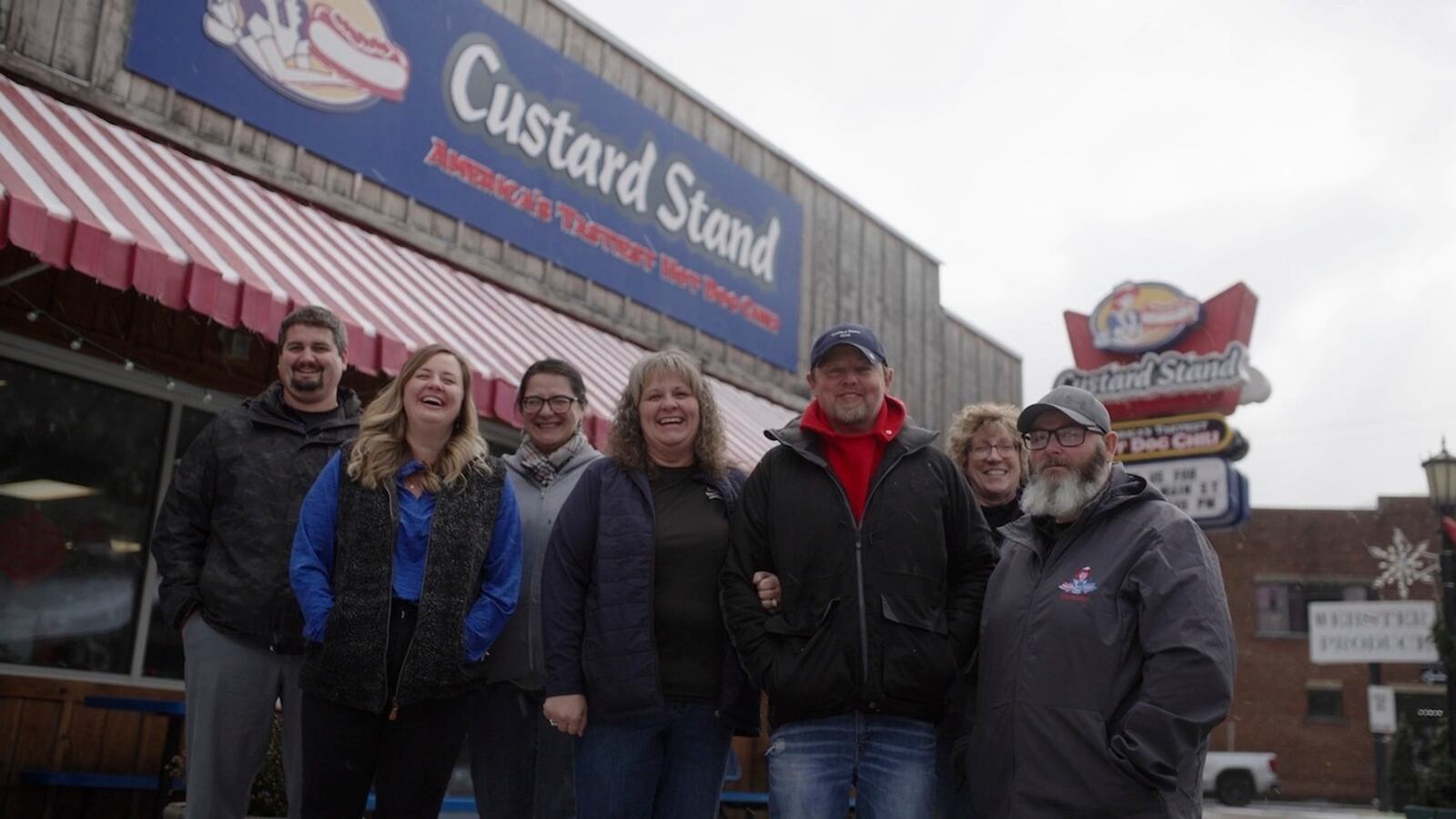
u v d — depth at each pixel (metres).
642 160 10.65
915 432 3.98
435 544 3.77
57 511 6.61
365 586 3.64
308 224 7.43
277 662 4.11
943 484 3.93
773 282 12.21
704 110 11.62
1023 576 3.65
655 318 10.64
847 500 3.82
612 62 10.61
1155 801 3.20
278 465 4.24
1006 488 4.77
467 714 3.85
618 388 8.39
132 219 5.53
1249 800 25.81
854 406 3.90
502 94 9.33
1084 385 17.48
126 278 5.21
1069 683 3.34
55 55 6.60
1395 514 31.69
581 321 9.83
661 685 3.81
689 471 4.12
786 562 3.78
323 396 4.42
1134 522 3.51
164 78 7.07
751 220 11.97
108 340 6.85
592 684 3.84
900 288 14.43
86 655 6.62
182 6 7.21
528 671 4.46
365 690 3.56
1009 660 3.50
